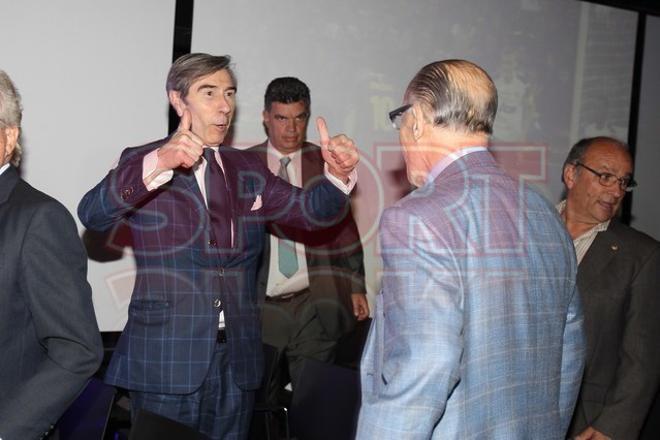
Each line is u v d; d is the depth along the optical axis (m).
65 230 1.63
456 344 1.40
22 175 3.04
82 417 2.13
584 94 4.30
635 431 2.47
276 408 2.71
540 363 1.54
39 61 3.05
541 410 1.54
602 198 2.57
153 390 2.27
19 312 1.60
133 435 1.89
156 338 2.28
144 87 3.24
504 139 4.09
